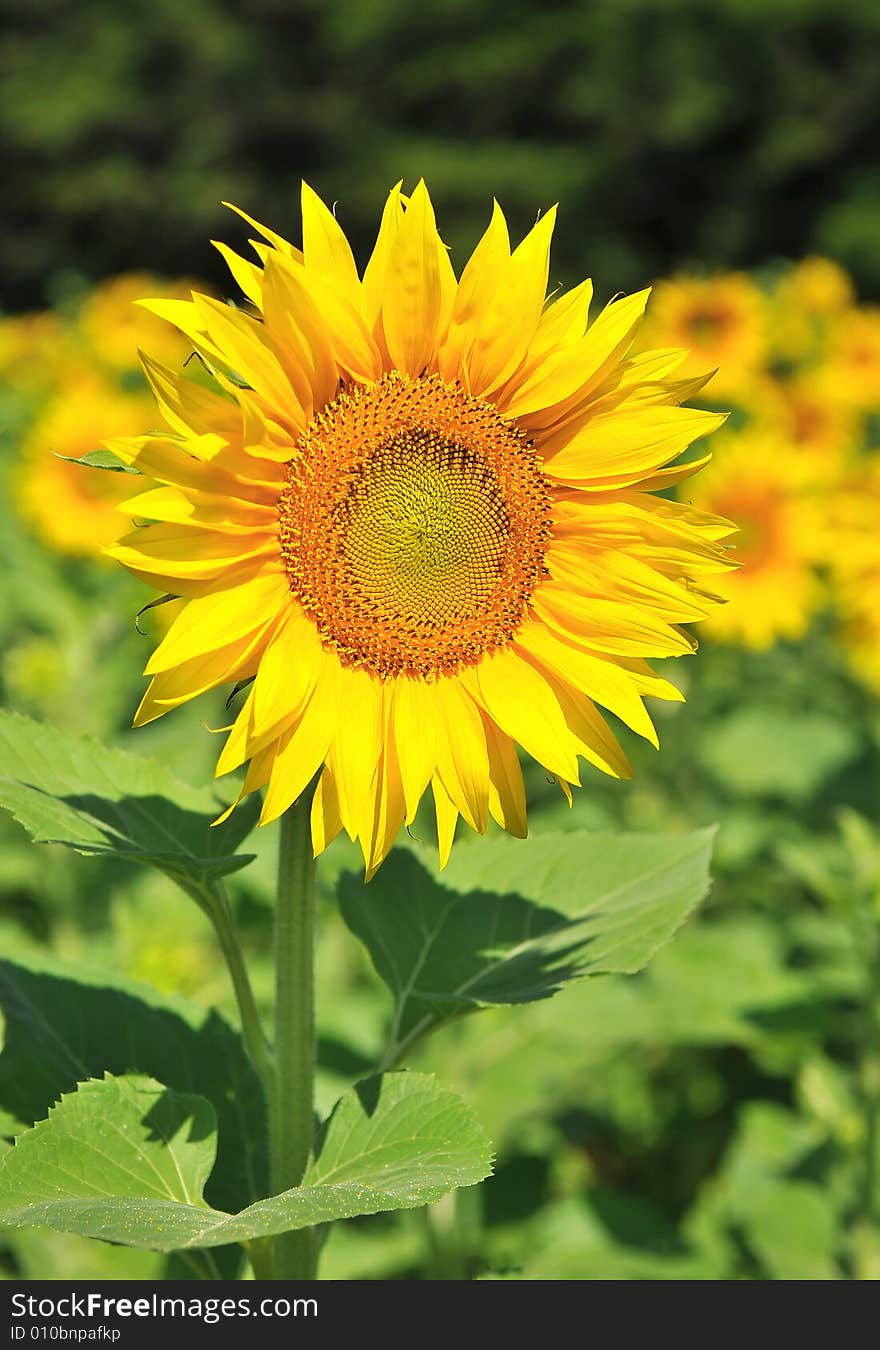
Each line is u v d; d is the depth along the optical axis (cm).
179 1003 276
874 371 775
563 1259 408
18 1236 367
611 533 251
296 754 230
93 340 934
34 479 686
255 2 3766
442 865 241
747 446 632
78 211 3650
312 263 233
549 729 247
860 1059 432
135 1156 219
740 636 607
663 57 3369
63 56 3662
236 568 231
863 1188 405
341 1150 222
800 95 3284
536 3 3662
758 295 795
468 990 263
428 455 244
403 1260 425
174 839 250
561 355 245
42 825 224
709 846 287
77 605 650
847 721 702
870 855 420
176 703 225
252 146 3725
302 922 242
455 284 239
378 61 3719
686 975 475
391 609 239
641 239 3522
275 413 230
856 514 616
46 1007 267
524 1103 436
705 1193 491
